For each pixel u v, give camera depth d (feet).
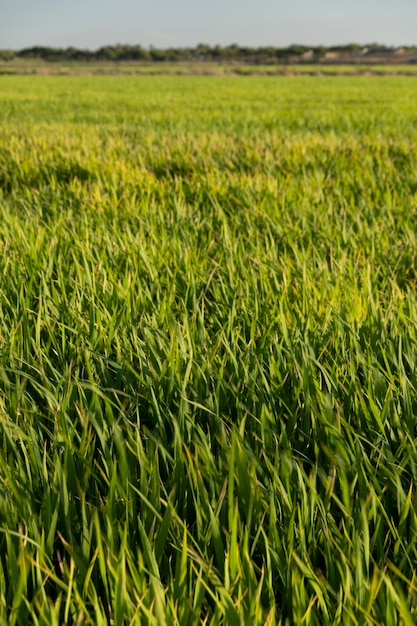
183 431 6.10
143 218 15.78
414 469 5.61
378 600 4.46
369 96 99.55
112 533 4.79
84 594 4.46
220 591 4.07
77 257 12.22
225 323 8.72
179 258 12.12
